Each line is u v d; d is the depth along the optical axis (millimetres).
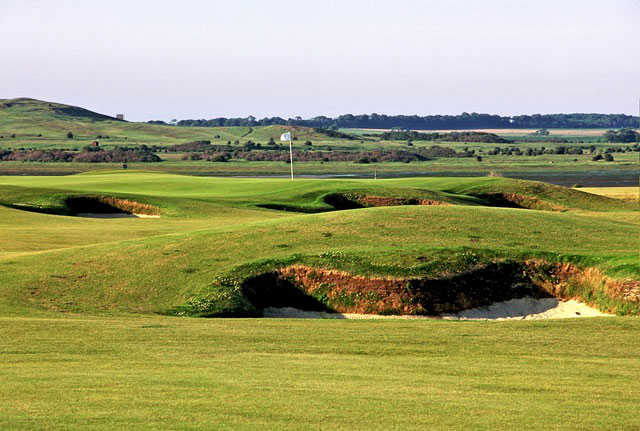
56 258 46750
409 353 25781
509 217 57812
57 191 95125
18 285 40094
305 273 43562
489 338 28375
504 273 43625
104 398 18625
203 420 16766
